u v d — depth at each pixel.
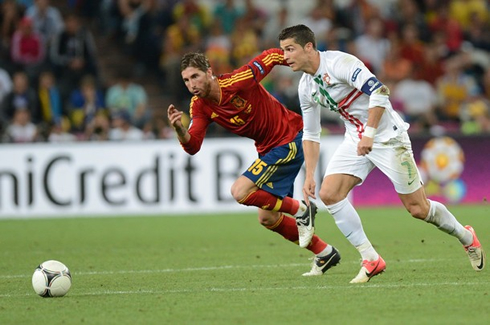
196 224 51.12
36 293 25.09
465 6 81.38
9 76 67.38
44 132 59.66
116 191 57.19
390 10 79.25
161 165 57.19
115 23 74.75
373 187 59.50
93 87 65.19
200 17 74.62
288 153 28.66
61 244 42.22
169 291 25.84
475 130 67.44
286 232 29.36
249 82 28.03
